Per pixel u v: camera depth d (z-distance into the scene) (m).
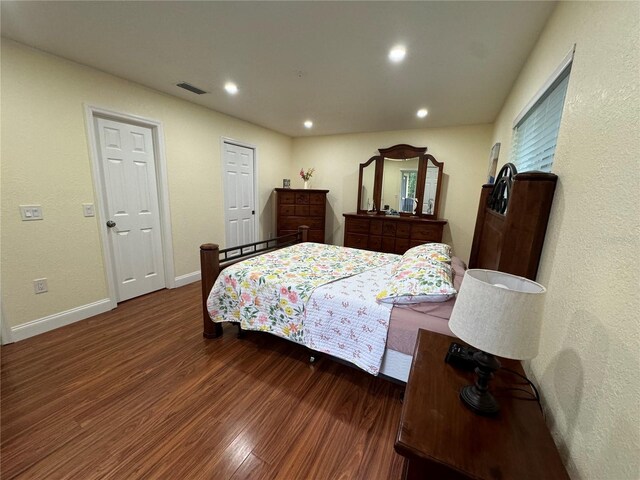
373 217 4.31
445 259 1.99
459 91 2.67
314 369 1.95
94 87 2.41
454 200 4.15
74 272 2.44
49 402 1.58
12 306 2.11
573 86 1.07
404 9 1.52
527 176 1.15
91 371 1.85
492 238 1.75
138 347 2.14
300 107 3.36
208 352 2.11
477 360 0.84
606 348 0.64
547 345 1.00
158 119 2.96
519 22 1.58
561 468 0.66
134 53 2.10
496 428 0.77
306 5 1.51
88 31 1.81
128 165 2.82
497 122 3.34
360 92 2.80
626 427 0.54
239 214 4.26
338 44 1.91
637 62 0.64
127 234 2.89
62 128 2.25
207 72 2.42
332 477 1.21
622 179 0.66
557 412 0.85
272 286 1.97
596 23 0.90
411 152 4.21
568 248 0.93
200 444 1.35
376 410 1.59
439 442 0.72
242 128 4.08
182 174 3.31
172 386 1.74
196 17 1.64
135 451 1.30
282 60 2.16
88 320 2.53
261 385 1.78
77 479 1.17
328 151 4.98
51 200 2.24
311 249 2.97
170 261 3.30
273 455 1.31
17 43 1.96
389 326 1.58
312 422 1.50
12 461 1.24
